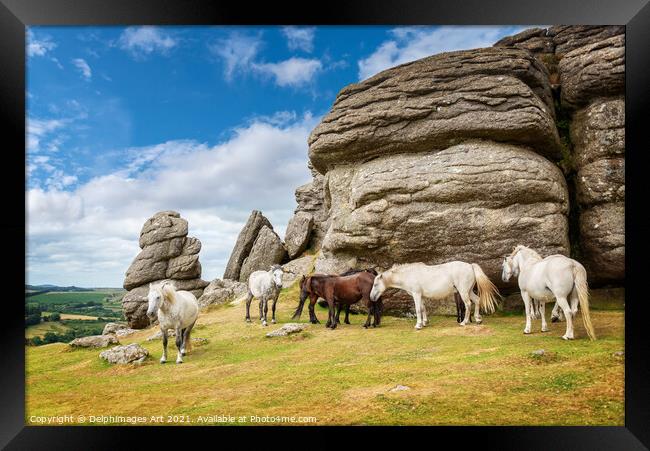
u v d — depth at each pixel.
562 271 9.02
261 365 9.46
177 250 25.34
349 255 15.45
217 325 14.76
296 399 7.23
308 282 13.69
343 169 16.61
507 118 13.62
